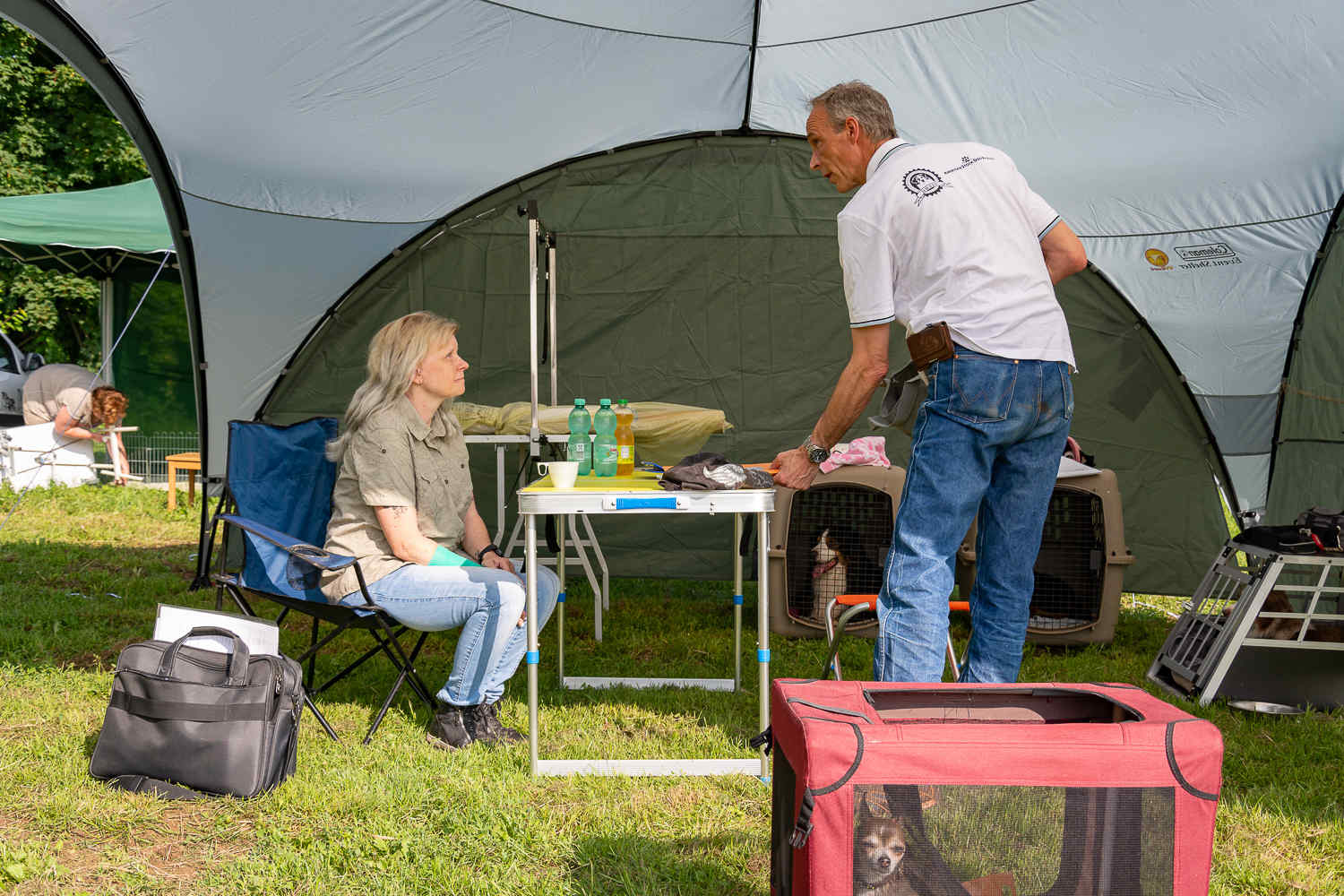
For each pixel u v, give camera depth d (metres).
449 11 4.45
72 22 4.25
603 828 2.64
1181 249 5.27
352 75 4.70
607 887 2.34
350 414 3.42
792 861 1.72
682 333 5.95
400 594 3.24
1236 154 4.85
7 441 9.05
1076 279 5.61
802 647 4.71
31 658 4.16
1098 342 5.73
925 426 2.50
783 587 4.80
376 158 5.19
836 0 4.43
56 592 5.39
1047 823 1.63
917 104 4.97
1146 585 5.87
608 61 4.90
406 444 3.36
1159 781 1.64
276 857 2.42
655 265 5.90
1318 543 3.80
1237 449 5.70
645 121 5.45
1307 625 3.81
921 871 1.62
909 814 1.62
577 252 5.88
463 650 3.22
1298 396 5.39
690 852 2.52
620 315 5.92
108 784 2.81
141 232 9.30
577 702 3.79
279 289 5.60
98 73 4.51
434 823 2.63
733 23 4.64
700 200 5.86
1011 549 2.60
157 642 2.89
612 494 2.89
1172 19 4.29
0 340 10.86
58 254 11.65
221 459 5.82
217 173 5.07
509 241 5.82
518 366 5.89
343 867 2.41
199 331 5.62
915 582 2.44
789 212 5.87
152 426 12.29
